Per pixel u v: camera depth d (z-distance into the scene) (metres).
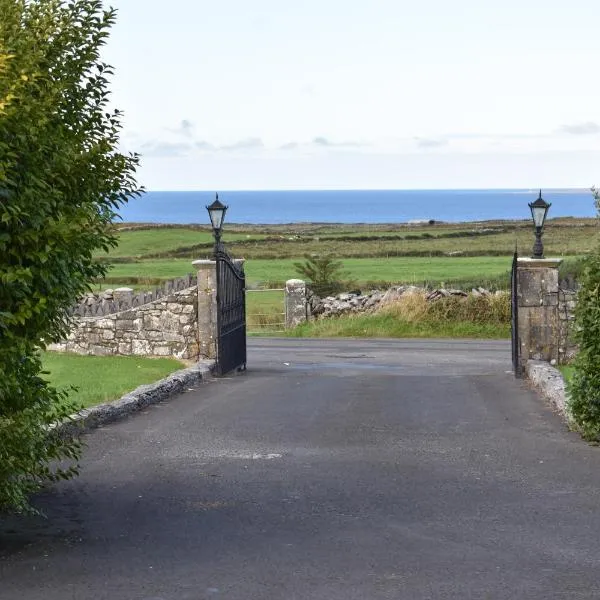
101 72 7.30
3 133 6.14
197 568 5.85
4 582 5.57
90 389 15.03
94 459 9.55
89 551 6.25
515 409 13.33
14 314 6.19
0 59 6.09
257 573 5.74
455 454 9.82
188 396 15.03
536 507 7.48
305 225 156.25
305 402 14.24
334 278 39.66
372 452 9.96
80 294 7.42
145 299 22.88
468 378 18.08
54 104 6.84
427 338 31.17
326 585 5.50
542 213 18.69
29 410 6.45
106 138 7.20
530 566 5.88
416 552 6.20
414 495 7.94
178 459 9.56
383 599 5.25
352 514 7.27
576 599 5.25
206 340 20.98
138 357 22.36
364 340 30.25
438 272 53.81
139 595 5.34
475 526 6.89
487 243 83.69
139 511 7.39
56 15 6.98
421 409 13.45
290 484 8.38
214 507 7.52
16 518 7.16
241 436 11.01
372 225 152.62
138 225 97.75
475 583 5.54
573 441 10.53
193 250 72.00
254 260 66.50
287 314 34.03
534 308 18.64
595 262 10.71
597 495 7.88
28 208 6.28
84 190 7.12
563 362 20.41
